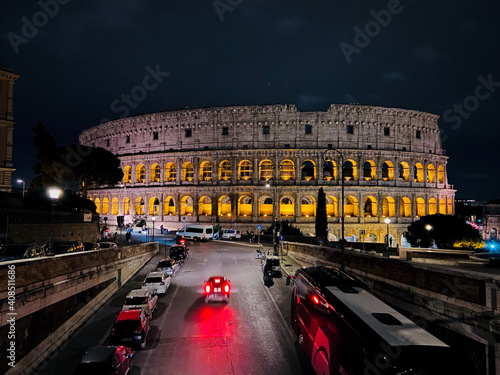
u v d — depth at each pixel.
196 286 38.41
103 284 33.72
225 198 95.88
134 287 38.94
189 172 97.12
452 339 19.89
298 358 21.95
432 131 97.81
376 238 89.50
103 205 110.44
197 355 22.23
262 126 90.62
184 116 95.62
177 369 20.45
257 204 89.06
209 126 93.31
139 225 92.88
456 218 74.69
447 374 13.04
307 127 90.25
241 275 43.06
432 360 13.27
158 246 61.75
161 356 22.06
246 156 90.25
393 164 91.69
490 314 17.30
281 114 90.12
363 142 90.38
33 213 48.91
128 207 104.88
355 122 90.56
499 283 16.97
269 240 76.56
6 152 57.66
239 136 91.12
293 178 90.06
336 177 89.31
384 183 90.81
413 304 23.34
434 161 97.06
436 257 36.84
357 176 89.44
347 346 15.34
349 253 34.91
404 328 15.07
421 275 22.98
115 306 32.56
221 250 62.31
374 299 17.75
